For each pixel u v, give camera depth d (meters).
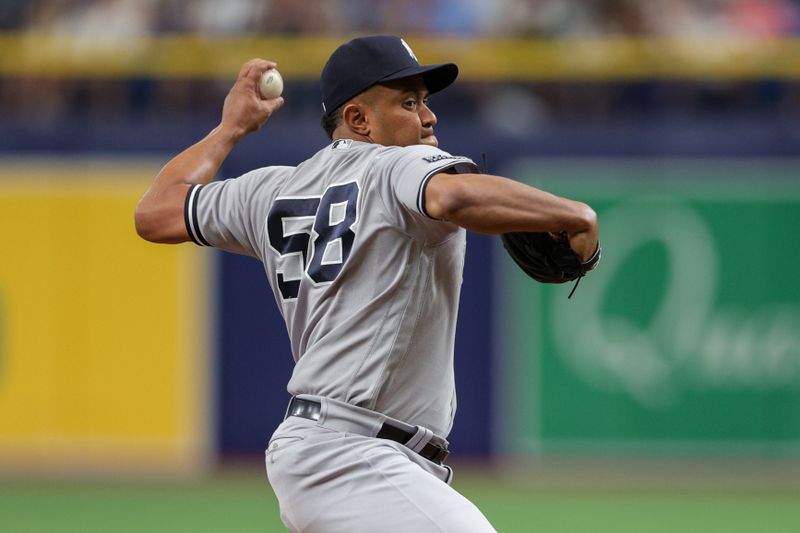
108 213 34.34
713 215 33.41
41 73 38.69
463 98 38.41
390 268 11.83
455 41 37.50
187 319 34.41
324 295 12.08
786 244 33.25
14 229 34.34
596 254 11.30
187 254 34.41
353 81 12.61
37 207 34.34
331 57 12.91
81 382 34.50
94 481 34.00
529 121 38.50
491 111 38.47
